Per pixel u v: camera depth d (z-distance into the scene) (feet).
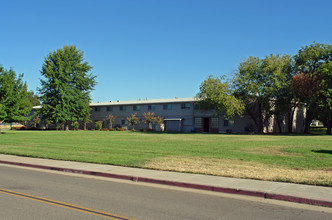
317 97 135.74
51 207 24.25
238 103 150.00
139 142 88.22
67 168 44.78
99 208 24.12
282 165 45.06
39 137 112.57
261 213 23.24
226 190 30.99
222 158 52.85
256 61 156.35
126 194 29.63
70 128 225.15
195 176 37.81
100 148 71.15
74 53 211.41
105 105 212.84
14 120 147.23
